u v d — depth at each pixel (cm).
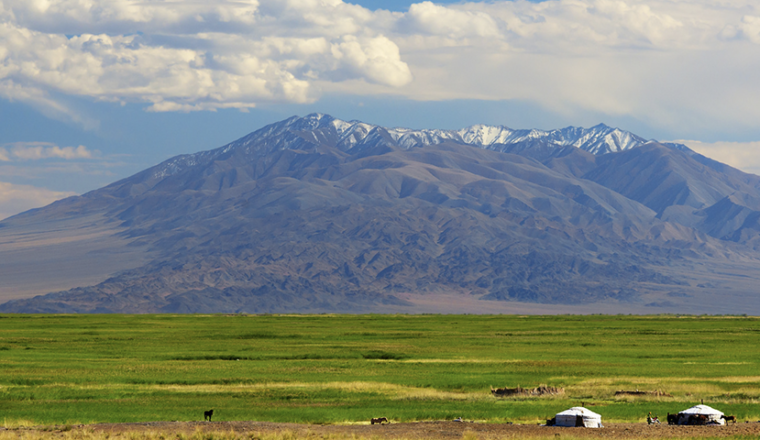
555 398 12250
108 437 8400
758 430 9344
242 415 10431
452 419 10381
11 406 11100
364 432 9056
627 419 10338
